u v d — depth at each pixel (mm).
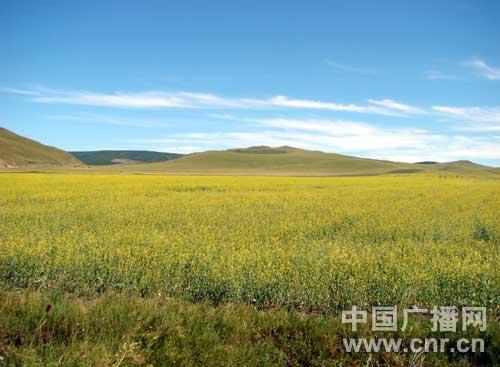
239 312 6230
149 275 7488
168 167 142000
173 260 8219
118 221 14336
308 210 18375
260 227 13531
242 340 5570
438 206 20641
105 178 43844
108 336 5281
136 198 23125
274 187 35344
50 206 18406
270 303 7168
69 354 4812
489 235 13086
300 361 5348
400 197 25844
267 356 5188
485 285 7176
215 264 7840
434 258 8984
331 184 40250
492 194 28922
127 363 4820
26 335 5199
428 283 7363
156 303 6375
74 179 40844
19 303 5867
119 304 6059
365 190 32406
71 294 7234
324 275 7543
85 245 9570
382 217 16078
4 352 4820
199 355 5141
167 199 22688
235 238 11297
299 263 8289
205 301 6938
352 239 12609
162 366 4914
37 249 8609
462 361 5266
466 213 17859
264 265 7922
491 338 5629
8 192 24719
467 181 49531
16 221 13867
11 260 8078
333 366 5195
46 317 5547
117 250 8594
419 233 13094
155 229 12633
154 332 5402
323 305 6977
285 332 5754
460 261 8539
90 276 7703
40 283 7613
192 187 33188
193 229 12617
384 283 7297
